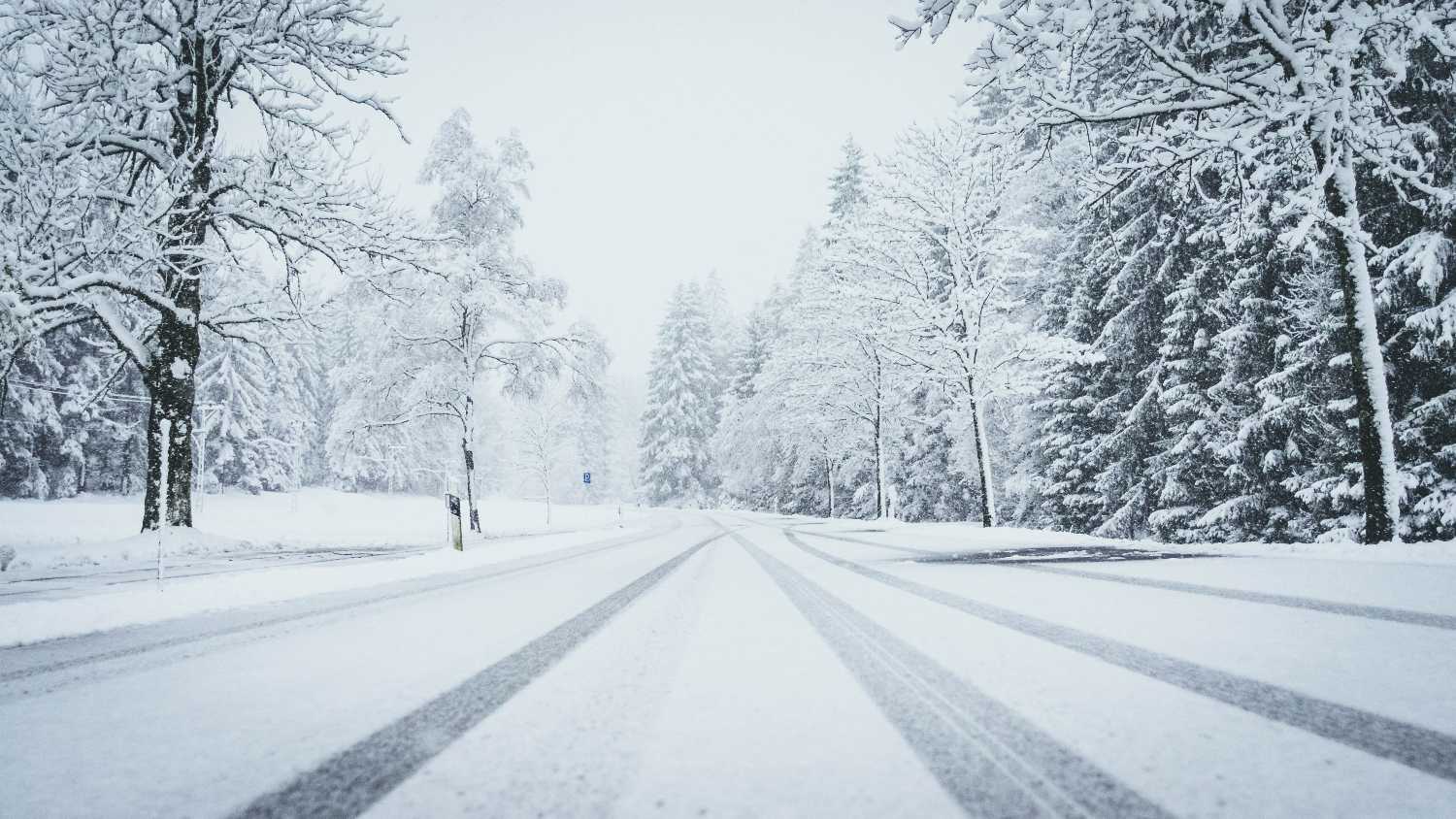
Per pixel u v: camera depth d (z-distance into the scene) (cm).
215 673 302
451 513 1329
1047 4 750
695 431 6297
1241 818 130
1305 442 1418
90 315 1461
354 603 577
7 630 461
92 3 1330
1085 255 2162
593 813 140
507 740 193
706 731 197
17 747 197
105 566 1170
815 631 362
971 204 2059
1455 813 129
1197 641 298
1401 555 664
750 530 2031
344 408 2403
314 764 177
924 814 136
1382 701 202
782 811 138
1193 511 1673
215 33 1516
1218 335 1538
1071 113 902
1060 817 132
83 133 1325
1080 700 216
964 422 2695
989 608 420
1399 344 1170
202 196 1478
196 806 150
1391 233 1182
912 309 2053
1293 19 928
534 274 2598
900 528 2081
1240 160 883
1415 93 1071
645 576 725
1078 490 2177
